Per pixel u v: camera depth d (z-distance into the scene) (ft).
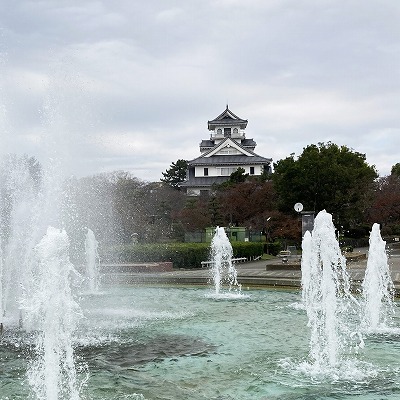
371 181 161.07
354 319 40.50
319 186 141.18
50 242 25.05
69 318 25.09
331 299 32.22
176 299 53.78
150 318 41.91
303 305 48.08
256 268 85.30
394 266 82.33
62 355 27.37
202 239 126.21
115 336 34.88
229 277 68.49
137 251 90.12
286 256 96.02
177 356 29.60
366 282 42.91
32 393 23.45
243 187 167.84
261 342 32.99
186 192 236.63
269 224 147.64
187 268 88.58
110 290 62.49
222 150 252.01
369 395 23.02
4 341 32.78
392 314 42.50
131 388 24.02
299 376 25.76
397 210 175.94
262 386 24.25
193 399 22.57
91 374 26.09
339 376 25.75
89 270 69.26
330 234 32.89
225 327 37.91
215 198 165.27
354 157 153.38
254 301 51.44
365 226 177.68
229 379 25.34
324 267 32.55
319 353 29.99
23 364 27.96
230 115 276.21
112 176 144.36
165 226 141.28
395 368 27.12
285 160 152.35
